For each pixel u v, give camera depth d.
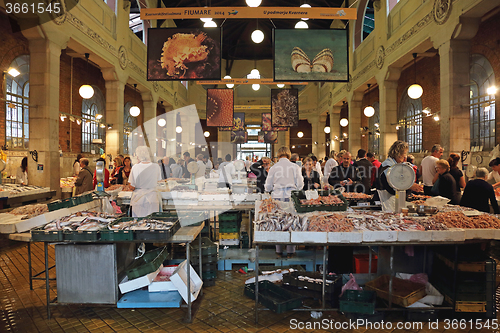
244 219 7.36
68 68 11.79
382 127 11.90
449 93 7.70
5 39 8.65
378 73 12.21
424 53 10.44
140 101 18.17
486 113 9.09
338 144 19.88
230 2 17.25
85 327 2.88
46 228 3.01
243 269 4.27
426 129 12.52
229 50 23.97
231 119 11.80
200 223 3.53
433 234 2.87
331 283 3.22
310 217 3.22
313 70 7.41
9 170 8.66
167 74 7.53
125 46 12.47
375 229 2.94
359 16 14.80
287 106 12.82
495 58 8.64
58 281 3.07
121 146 12.23
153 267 3.29
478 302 3.00
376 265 3.87
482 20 8.85
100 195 3.88
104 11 10.72
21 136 9.38
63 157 11.34
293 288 3.46
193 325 2.90
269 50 24.16
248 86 26.05
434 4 8.25
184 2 17.11
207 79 7.51
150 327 2.87
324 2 16.88
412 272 3.71
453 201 4.66
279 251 4.42
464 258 2.99
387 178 3.44
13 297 3.53
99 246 3.07
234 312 3.15
